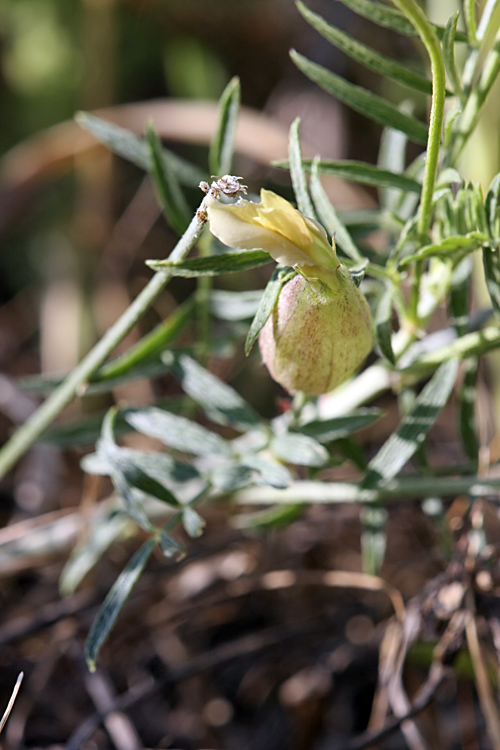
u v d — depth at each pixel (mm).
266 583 270
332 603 285
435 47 190
